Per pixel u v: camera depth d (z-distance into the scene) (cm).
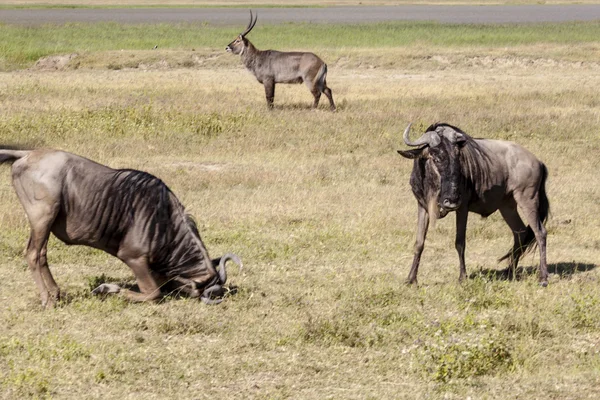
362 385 2239
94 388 2172
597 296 3028
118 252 2800
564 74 10056
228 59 10819
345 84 9075
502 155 3222
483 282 3125
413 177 3138
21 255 3369
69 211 2719
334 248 3644
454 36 13600
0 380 2184
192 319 2669
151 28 15775
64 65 10562
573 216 4309
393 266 3441
